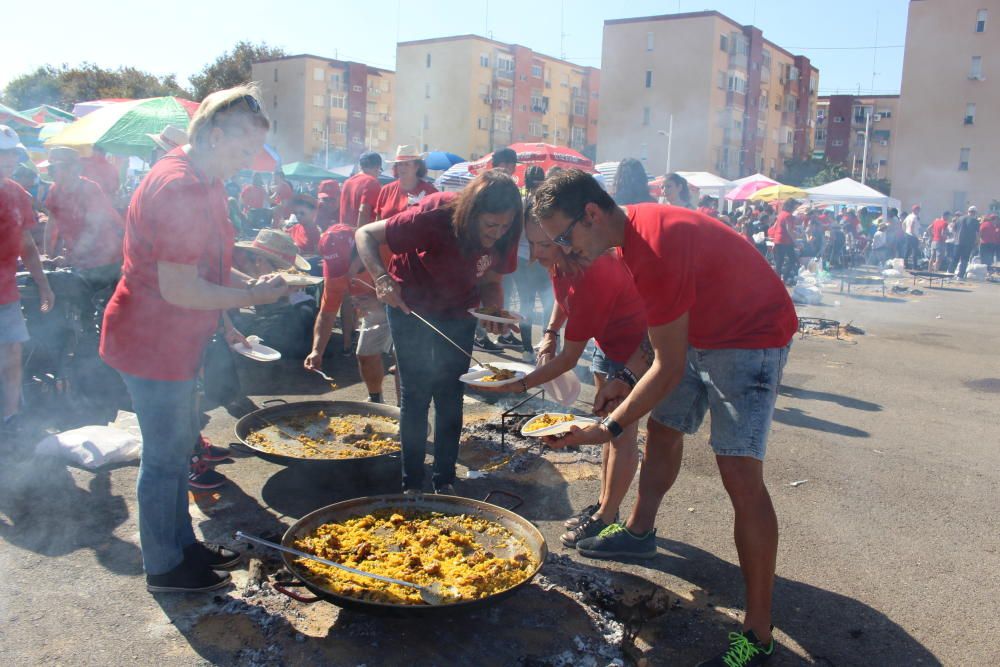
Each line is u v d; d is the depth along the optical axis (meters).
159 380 2.38
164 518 2.54
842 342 8.79
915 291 14.91
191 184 2.20
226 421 4.50
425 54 46.03
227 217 2.60
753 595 2.35
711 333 2.31
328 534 2.66
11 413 3.97
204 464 3.48
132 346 2.34
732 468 2.33
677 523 3.41
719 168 30.73
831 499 3.82
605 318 2.81
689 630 2.56
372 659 2.29
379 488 3.62
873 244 20.50
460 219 2.95
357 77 49.81
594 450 4.27
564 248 2.36
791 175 38.25
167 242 2.18
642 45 29.78
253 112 2.34
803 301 12.73
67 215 4.36
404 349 3.22
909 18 25.73
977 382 6.88
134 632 2.38
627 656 2.38
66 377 4.36
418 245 3.05
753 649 2.31
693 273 2.17
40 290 4.20
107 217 4.48
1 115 9.70
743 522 2.33
